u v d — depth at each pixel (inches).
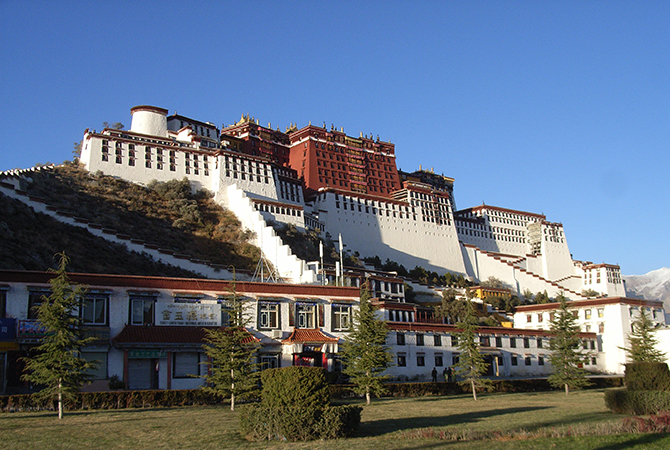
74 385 1417.3
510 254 7765.8
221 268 3828.7
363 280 4143.7
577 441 1074.1
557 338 2532.0
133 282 1980.8
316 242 4968.0
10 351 1750.7
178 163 4995.1
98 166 4640.8
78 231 3550.7
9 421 1282.0
